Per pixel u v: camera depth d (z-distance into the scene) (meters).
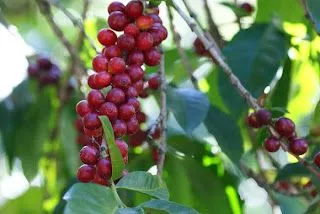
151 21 0.67
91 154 0.62
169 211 0.59
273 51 0.90
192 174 0.92
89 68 1.04
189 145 0.96
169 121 1.00
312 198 0.87
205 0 1.01
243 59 0.90
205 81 1.07
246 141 1.01
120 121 0.64
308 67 1.05
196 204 0.93
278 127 0.73
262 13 1.00
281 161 1.04
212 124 0.89
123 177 0.62
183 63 0.95
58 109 1.09
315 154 0.78
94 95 0.64
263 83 0.89
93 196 0.58
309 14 0.81
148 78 0.89
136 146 0.91
